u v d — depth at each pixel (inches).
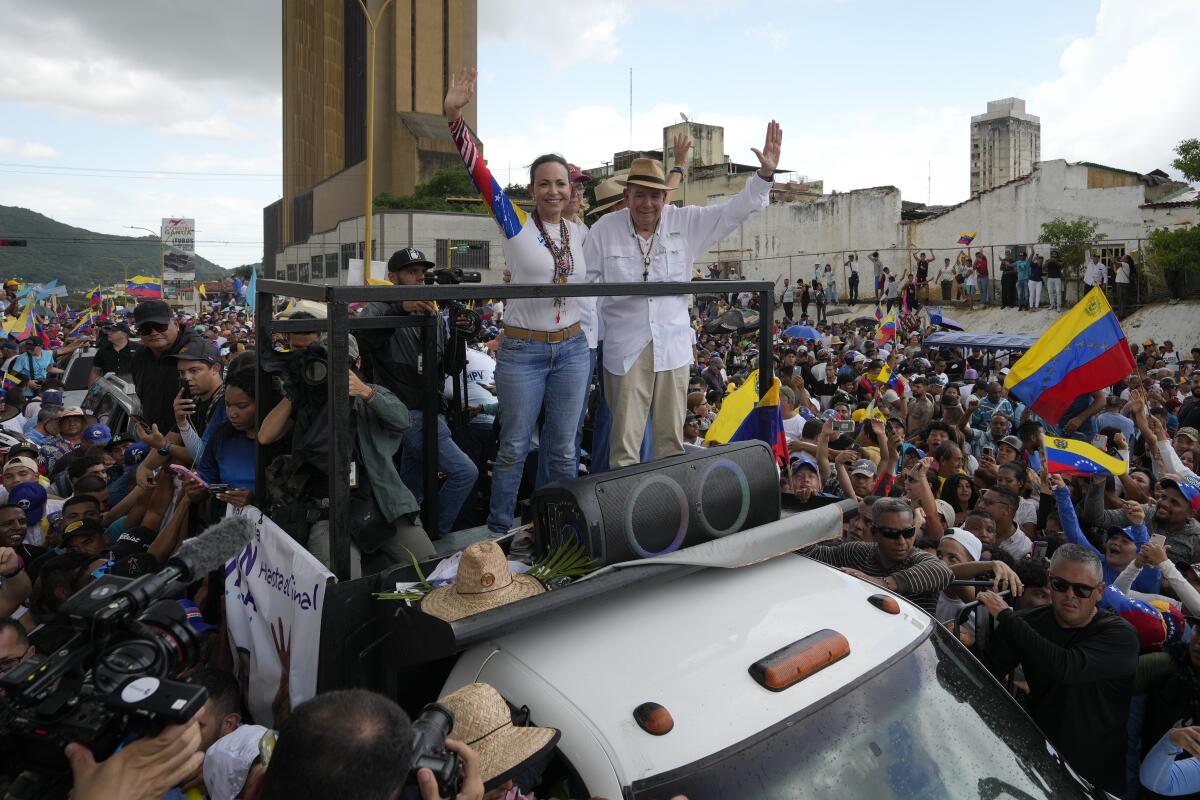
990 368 755.4
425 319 147.4
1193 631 156.3
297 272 3804.1
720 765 86.8
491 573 100.1
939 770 95.3
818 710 94.0
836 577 118.0
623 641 99.3
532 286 108.3
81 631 67.4
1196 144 863.7
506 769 83.1
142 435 220.8
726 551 111.0
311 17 4375.0
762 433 145.9
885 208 1435.8
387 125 3538.4
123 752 62.7
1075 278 1169.4
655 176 145.3
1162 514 253.0
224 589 140.2
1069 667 143.7
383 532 133.6
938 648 109.3
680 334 149.2
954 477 297.6
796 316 1536.7
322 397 131.2
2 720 65.0
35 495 258.8
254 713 123.2
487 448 173.9
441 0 3567.9
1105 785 147.6
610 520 105.7
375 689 105.0
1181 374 676.1
